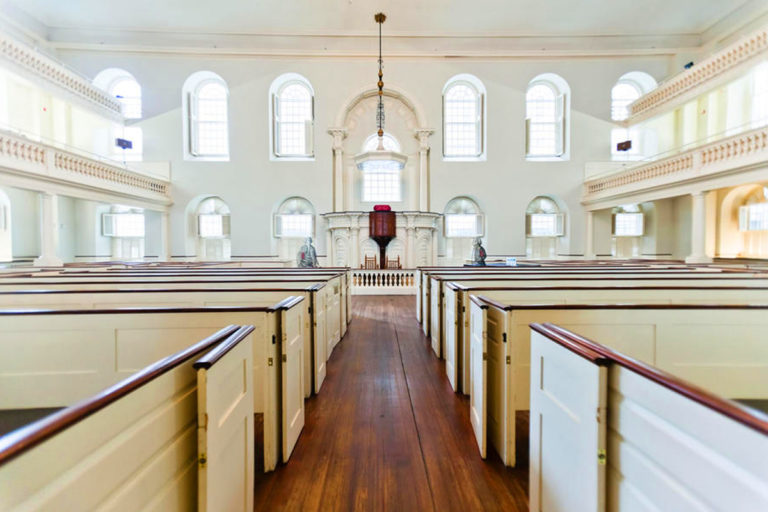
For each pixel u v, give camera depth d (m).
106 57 11.61
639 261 9.70
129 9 10.61
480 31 11.75
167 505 1.13
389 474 2.07
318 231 12.20
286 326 2.18
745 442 0.73
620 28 11.55
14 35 10.27
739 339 2.14
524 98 12.25
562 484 1.41
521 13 10.88
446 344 3.72
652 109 11.00
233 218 12.06
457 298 3.20
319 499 1.87
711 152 7.76
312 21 11.22
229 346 1.37
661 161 9.09
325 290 3.79
